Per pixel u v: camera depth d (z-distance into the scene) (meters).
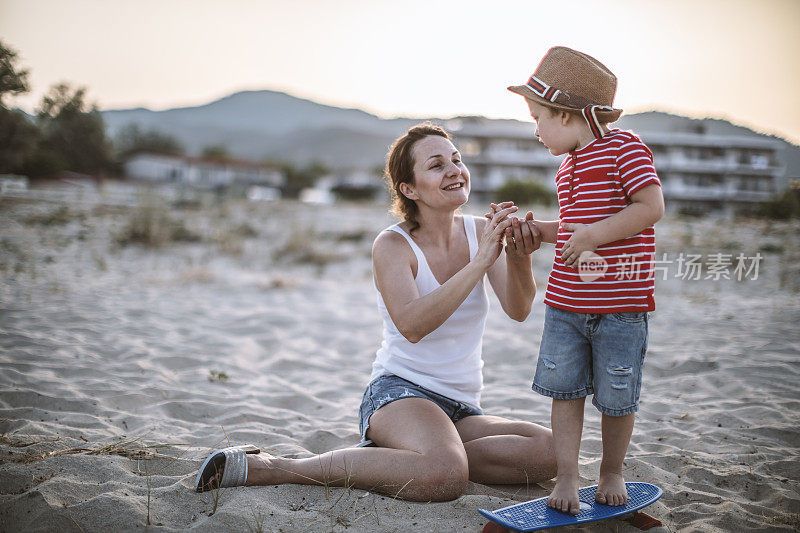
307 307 7.25
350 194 35.81
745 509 2.48
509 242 2.60
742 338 5.45
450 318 2.75
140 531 2.18
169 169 55.56
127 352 4.82
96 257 10.69
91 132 28.50
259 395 4.03
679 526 2.35
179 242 12.79
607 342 2.26
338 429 3.43
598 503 2.35
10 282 8.09
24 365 4.23
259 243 13.05
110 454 2.85
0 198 17.42
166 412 3.64
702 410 3.71
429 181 2.67
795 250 10.38
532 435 2.69
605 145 2.27
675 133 38.50
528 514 2.24
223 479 2.49
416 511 2.36
